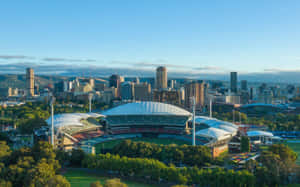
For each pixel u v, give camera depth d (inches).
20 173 6190.9
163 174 6619.1
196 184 6643.7
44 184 5654.5
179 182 6412.4
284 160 7062.0
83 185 6663.4
